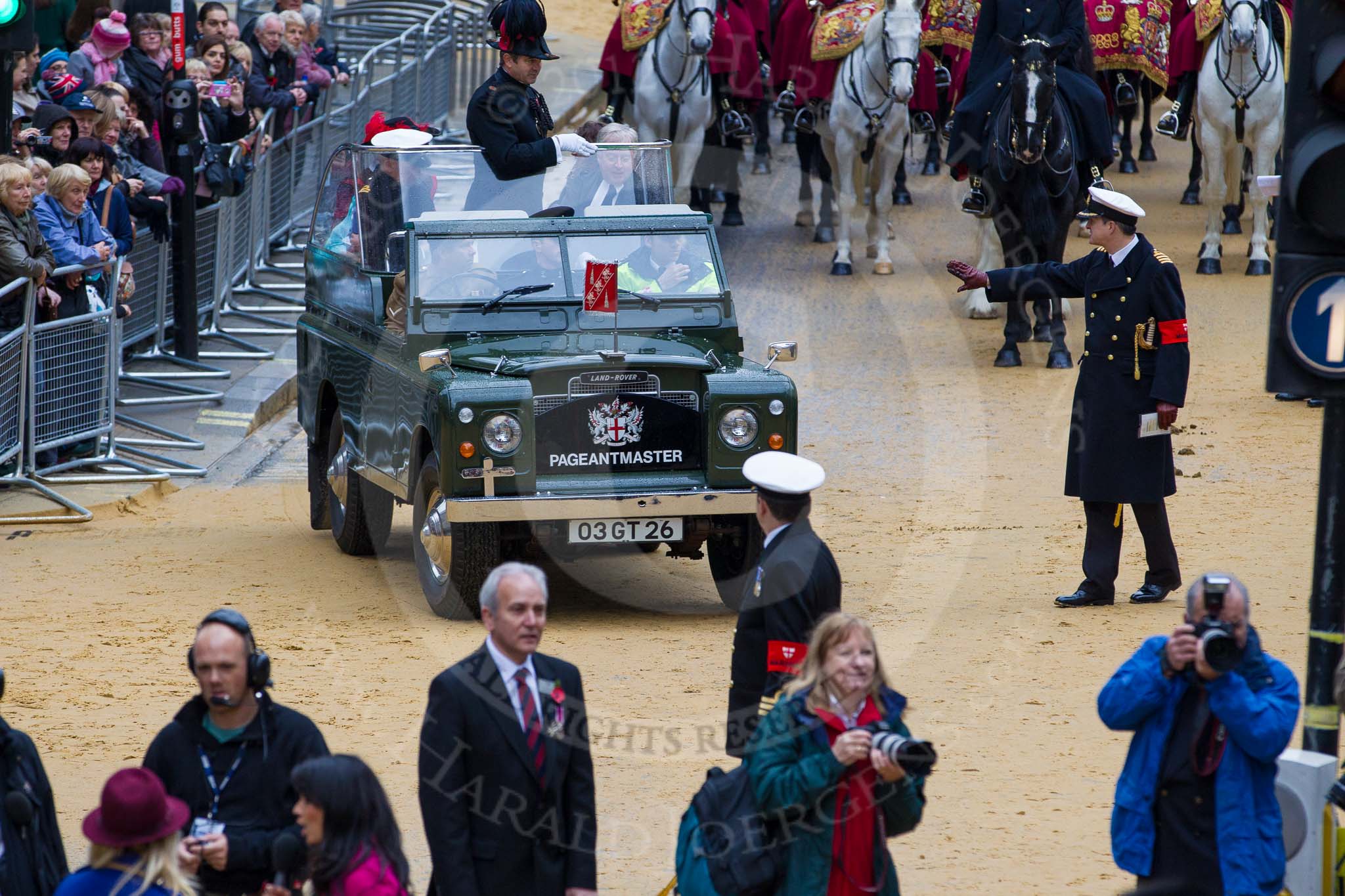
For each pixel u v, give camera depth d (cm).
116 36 5928
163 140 6041
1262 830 1947
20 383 4619
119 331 5128
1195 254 8019
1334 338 1983
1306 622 3500
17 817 1856
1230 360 6506
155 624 3641
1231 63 7312
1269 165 7469
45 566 4144
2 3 4066
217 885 1919
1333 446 2098
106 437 5119
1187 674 1966
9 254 4497
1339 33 1912
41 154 5044
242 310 6731
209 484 5116
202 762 1933
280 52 7456
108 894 1694
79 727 2959
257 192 7175
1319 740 2134
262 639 3500
